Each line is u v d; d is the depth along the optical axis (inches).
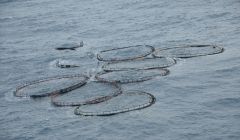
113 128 1803.6
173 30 3516.2
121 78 2390.5
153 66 2536.9
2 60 3206.2
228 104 1915.6
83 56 3041.3
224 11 3976.4
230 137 1616.6
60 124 1907.0
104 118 1905.8
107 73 2532.0
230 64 2428.6
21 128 1918.1
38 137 1809.8
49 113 2048.5
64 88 2309.3
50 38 3868.1
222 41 2930.6
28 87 2465.6
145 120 1841.8
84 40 3592.5
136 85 2269.9
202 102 1969.7
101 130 1800.0
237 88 2080.5
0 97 2365.9
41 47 3523.6
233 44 2824.8
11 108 2178.9
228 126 1705.2
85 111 2000.5
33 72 2797.7
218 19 3673.7
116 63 2721.5
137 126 1797.5
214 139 1616.6
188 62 2568.9
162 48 2955.2
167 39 3211.1
